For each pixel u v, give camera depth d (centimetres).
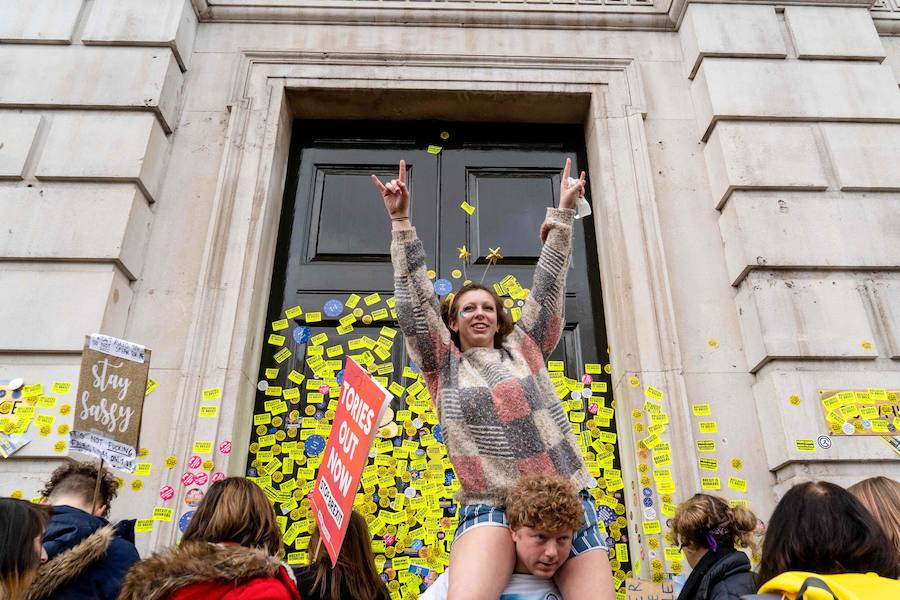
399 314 209
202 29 459
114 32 427
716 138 409
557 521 157
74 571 204
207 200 403
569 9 464
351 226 430
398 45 452
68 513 224
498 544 168
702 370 362
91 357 257
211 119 427
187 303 372
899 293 363
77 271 357
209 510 203
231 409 339
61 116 402
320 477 231
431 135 462
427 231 429
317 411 368
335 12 460
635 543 328
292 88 438
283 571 174
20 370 334
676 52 460
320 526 221
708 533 248
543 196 445
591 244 428
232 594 156
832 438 325
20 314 343
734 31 439
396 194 219
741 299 375
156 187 401
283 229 425
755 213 380
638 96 437
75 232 365
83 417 248
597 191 426
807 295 360
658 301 371
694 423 347
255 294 376
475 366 202
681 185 414
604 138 424
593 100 439
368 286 409
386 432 361
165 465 323
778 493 329
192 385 342
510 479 178
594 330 401
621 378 363
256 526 202
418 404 370
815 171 394
